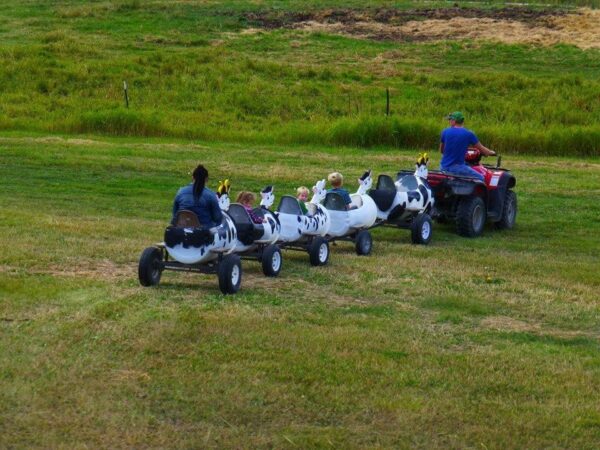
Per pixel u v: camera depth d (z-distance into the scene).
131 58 47.59
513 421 9.22
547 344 11.64
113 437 8.61
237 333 11.19
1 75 43.94
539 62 49.78
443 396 9.73
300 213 15.12
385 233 19.45
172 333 11.05
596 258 17.72
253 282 14.00
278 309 12.42
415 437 8.86
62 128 35.56
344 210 16.20
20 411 9.00
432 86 44.72
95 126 35.50
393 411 9.31
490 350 11.23
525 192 25.14
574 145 33.78
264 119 39.50
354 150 33.06
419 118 36.47
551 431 9.09
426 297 13.59
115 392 9.47
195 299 12.68
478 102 41.62
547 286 14.74
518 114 39.91
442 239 19.02
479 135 34.25
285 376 10.00
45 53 47.94
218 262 13.23
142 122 35.41
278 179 25.80
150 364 10.17
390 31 55.62
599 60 50.03
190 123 36.97
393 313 12.68
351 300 13.27
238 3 62.16
